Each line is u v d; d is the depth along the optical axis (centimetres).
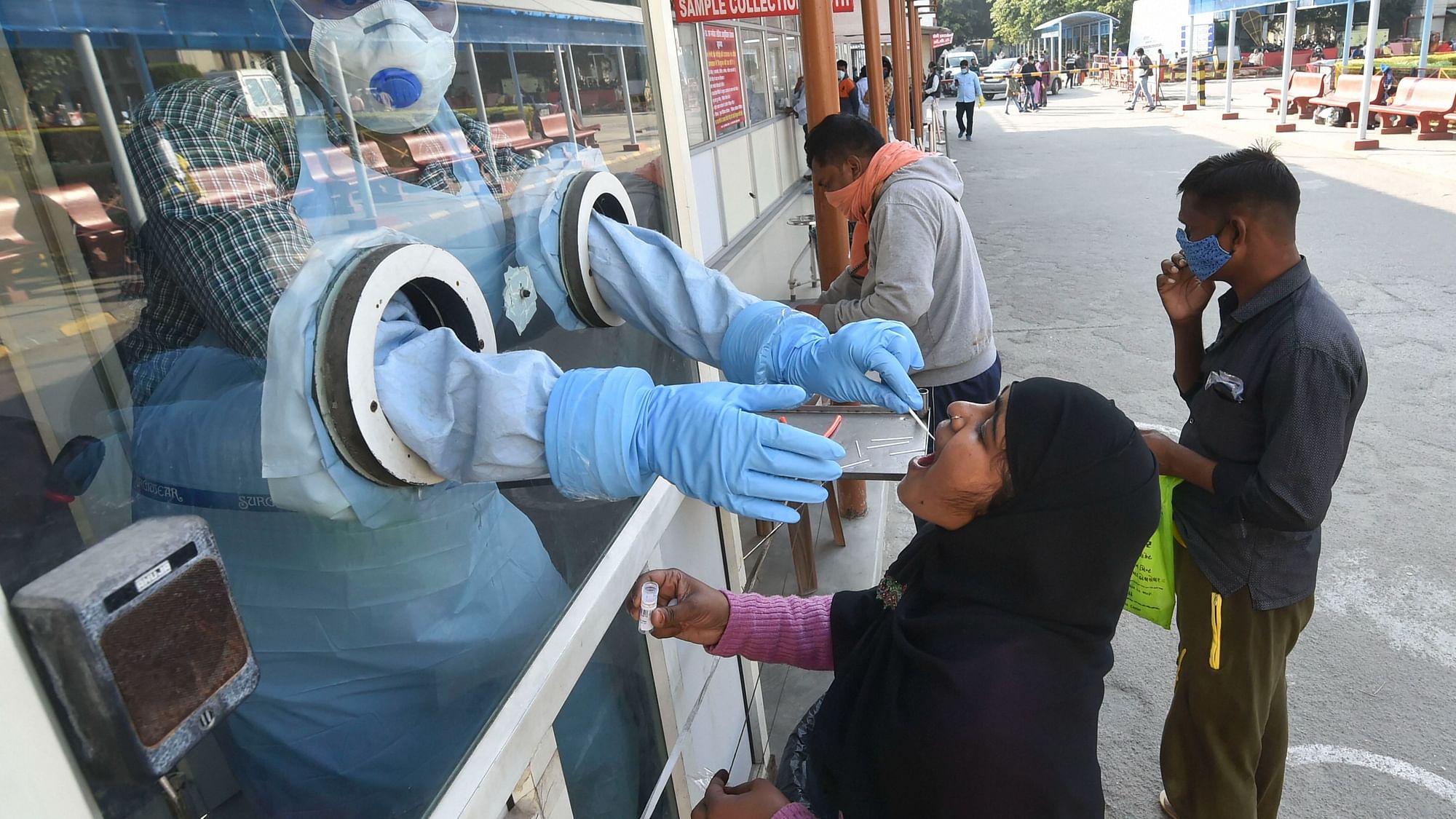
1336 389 159
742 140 678
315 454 75
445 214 106
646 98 166
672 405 79
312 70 91
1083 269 738
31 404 63
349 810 87
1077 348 555
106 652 52
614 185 139
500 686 101
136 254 75
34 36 66
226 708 62
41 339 65
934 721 110
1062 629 115
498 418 78
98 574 52
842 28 1005
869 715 123
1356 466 391
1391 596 305
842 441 214
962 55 3747
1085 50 4688
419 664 93
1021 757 107
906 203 246
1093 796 112
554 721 110
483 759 91
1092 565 112
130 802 60
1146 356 533
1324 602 305
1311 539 177
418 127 103
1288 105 1620
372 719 91
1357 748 244
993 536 114
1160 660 284
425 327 93
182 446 75
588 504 128
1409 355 500
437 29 102
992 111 2731
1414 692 262
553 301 129
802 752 149
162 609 56
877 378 107
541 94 132
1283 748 199
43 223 67
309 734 87
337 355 73
